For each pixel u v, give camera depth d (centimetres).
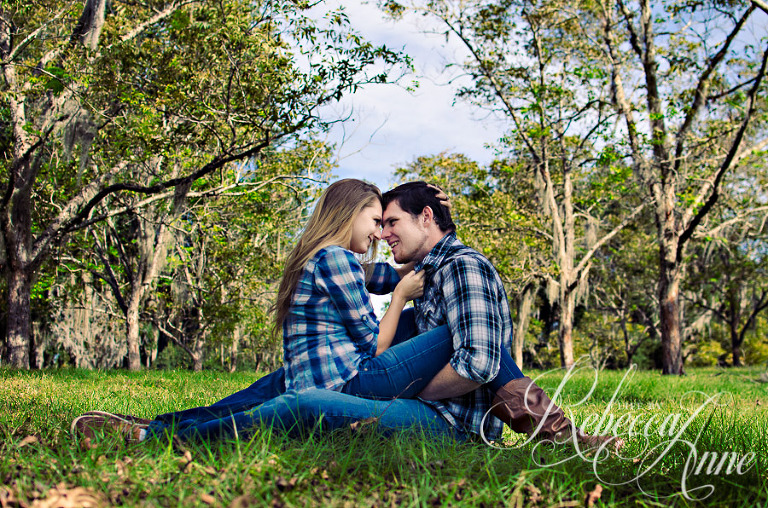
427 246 321
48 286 2155
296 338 294
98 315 2572
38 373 1052
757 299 3484
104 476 211
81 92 1220
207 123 1226
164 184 1389
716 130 1922
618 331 3691
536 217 2189
